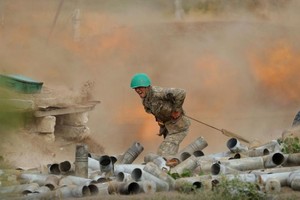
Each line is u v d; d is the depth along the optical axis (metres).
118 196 25.92
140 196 25.77
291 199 24.78
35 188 27.25
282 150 32.81
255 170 29.44
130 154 34.66
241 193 24.92
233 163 29.98
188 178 27.42
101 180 28.81
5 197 25.80
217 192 25.11
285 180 26.39
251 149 34.28
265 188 25.81
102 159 30.25
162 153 37.44
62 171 30.91
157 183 26.98
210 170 30.09
